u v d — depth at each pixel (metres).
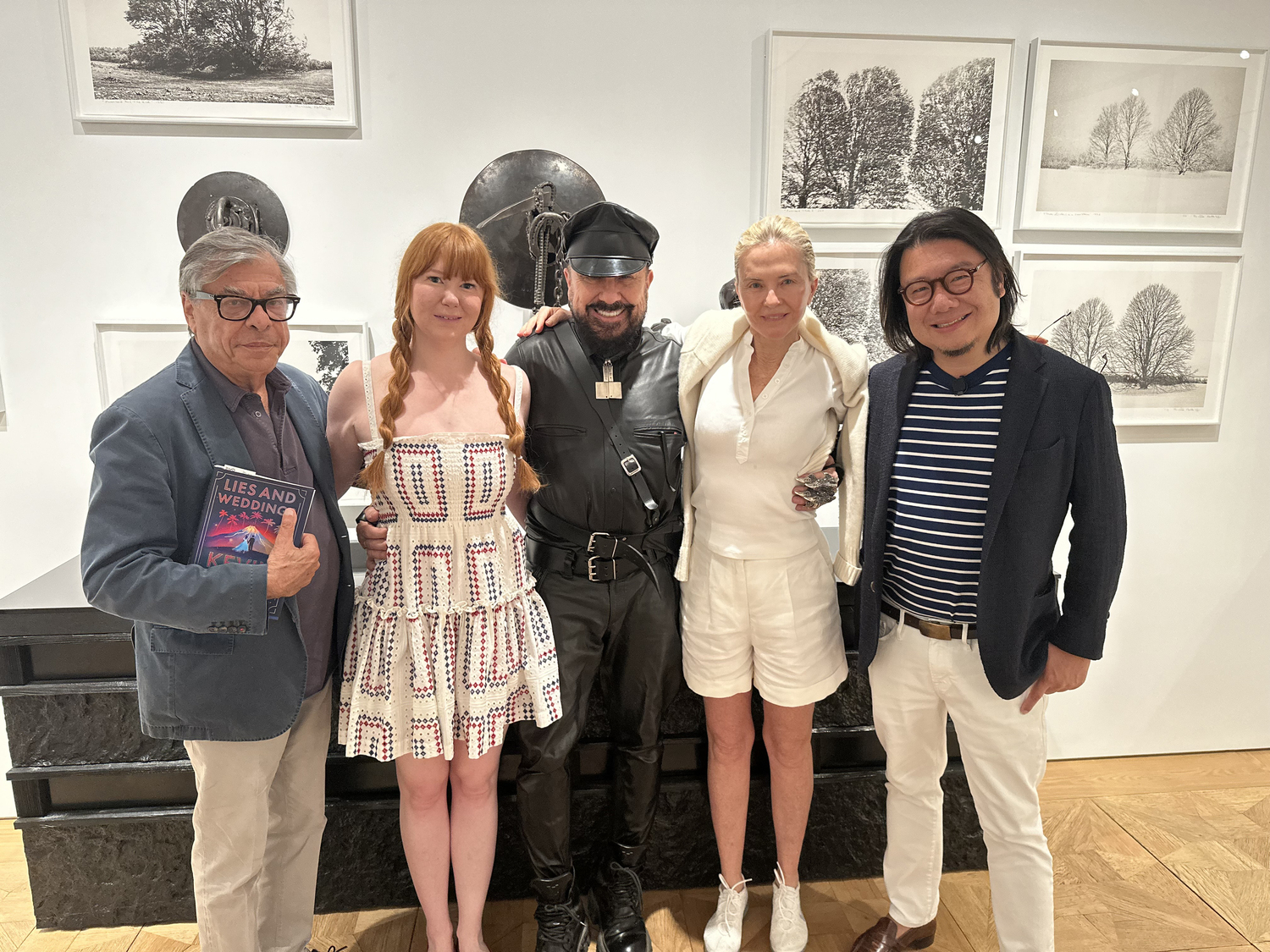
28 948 2.10
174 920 2.19
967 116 2.66
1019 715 1.72
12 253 2.47
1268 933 2.14
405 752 1.71
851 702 2.29
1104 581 1.62
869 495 1.83
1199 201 2.78
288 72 2.43
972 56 2.62
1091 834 2.59
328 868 2.21
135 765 2.09
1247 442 2.96
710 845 2.32
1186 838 2.57
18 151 2.42
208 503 1.44
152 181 2.47
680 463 1.87
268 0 2.39
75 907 2.16
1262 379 2.92
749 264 1.65
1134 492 2.96
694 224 2.67
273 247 1.51
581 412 1.81
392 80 2.49
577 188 2.51
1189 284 2.82
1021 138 2.71
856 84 2.60
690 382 1.84
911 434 1.74
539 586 1.90
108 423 1.42
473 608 1.68
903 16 2.62
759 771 2.31
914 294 1.59
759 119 2.63
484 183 2.48
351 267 2.57
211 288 1.43
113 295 2.52
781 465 1.81
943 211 1.59
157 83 2.40
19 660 2.05
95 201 2.46
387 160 2.52
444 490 1.64
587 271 1.71
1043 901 1.75
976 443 1.65
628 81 2.57
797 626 1.87
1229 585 3.04
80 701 2.07
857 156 2.65
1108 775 2.97
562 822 1.97
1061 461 1.59
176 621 1.40
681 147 2.62
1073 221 2.75
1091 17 2.69
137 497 1.40
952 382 1.69
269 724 1.56
